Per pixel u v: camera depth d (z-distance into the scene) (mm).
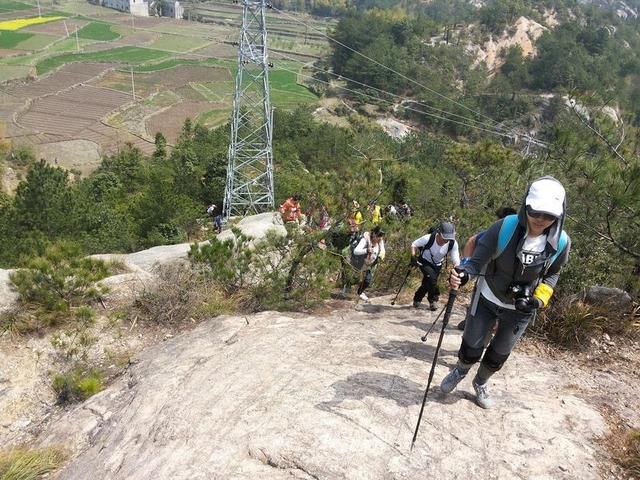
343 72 115000
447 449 3469
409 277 8523
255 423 3754
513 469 3340
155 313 6434
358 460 3350
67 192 22062
